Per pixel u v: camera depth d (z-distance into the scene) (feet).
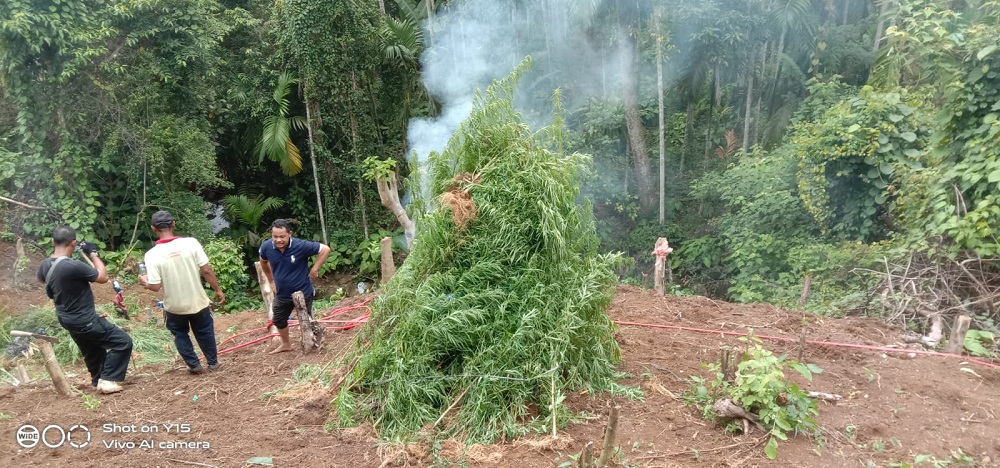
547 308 13.42
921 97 27.71
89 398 15.53
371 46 52.85
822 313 22.44
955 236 18.65
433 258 14.24
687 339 17.92
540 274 13.76
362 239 54.70
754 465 11.27
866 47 51.83
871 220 29.35
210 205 50.49
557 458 11.58
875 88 31.17
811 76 52.01
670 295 23.77
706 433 12.46
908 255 21.26
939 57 20.76
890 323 19.31
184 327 17.22
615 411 9.71
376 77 54.60
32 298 28.81
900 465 11.24
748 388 12.21
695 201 54.75
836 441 12.10
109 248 39.29
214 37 41.83
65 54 33.35
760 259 35.22
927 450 11.77
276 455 12.28
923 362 15.72
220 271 38.75
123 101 37.37
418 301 13.65
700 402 13.65
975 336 16.97
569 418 12.78
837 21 58.13
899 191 24.99
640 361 16.16
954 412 13.19
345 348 17.60
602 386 14.23
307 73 49.88
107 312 25.93
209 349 17.66
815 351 16.70
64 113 35.37
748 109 53.52
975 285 18.89
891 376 14.90
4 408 15.01
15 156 33.78
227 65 49.75
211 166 41.83
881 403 13.64
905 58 27.99
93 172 37.32
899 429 12.51
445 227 14.15
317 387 15.23
